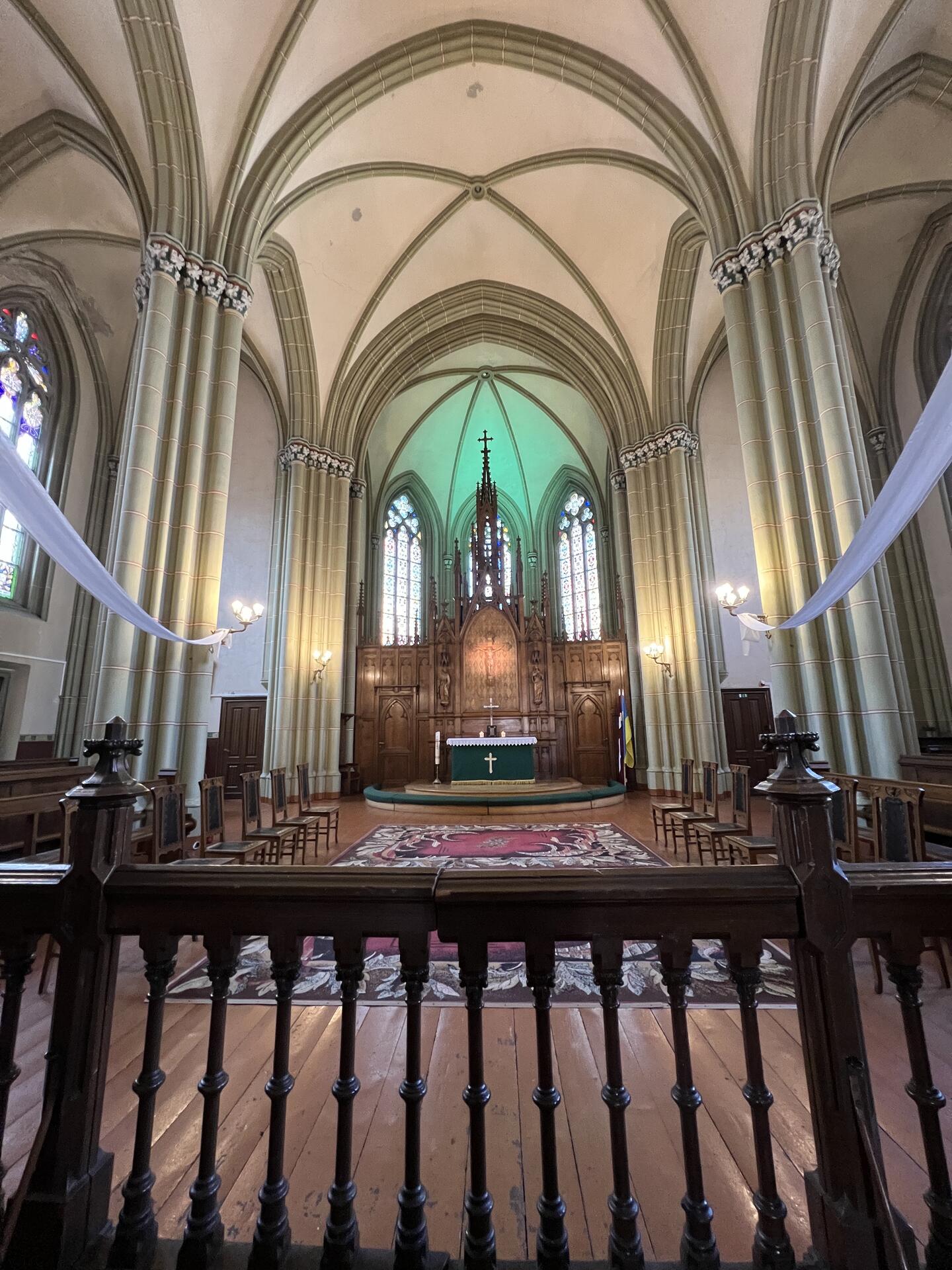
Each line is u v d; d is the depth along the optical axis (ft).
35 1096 8.10
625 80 27.91
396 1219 5.71
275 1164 4.66
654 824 28.17
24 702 37.37
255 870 4.94
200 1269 4.45
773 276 24.12
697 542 42.29
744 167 25.68
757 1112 4.53
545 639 52.65
